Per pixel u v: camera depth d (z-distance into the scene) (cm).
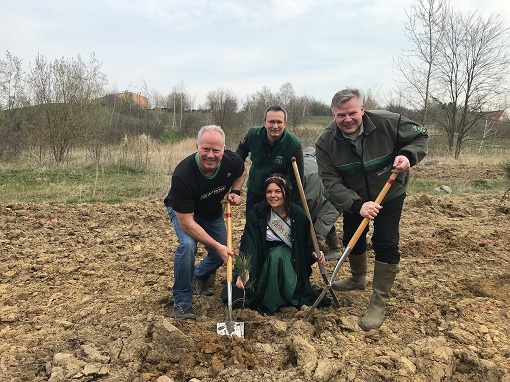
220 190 405
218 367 313
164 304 432
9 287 480
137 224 749
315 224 527
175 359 327
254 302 417
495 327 381
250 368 318
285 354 333
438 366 320
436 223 739
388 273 389
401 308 419
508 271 514
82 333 362
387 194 378
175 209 379
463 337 361
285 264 412
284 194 409
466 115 2181
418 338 368
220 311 415
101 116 1903
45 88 1563
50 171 1353
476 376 319
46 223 727
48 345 351
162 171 1355
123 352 333
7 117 2127
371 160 371
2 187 1099
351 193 381
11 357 332
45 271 522
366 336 366
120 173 1339
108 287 482
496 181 1271
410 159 357
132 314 413
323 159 392
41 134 1557
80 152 1673
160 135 3325
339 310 416
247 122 2716
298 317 392
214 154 366
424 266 536
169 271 527
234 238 669
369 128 364
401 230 693
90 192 1041
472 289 469
